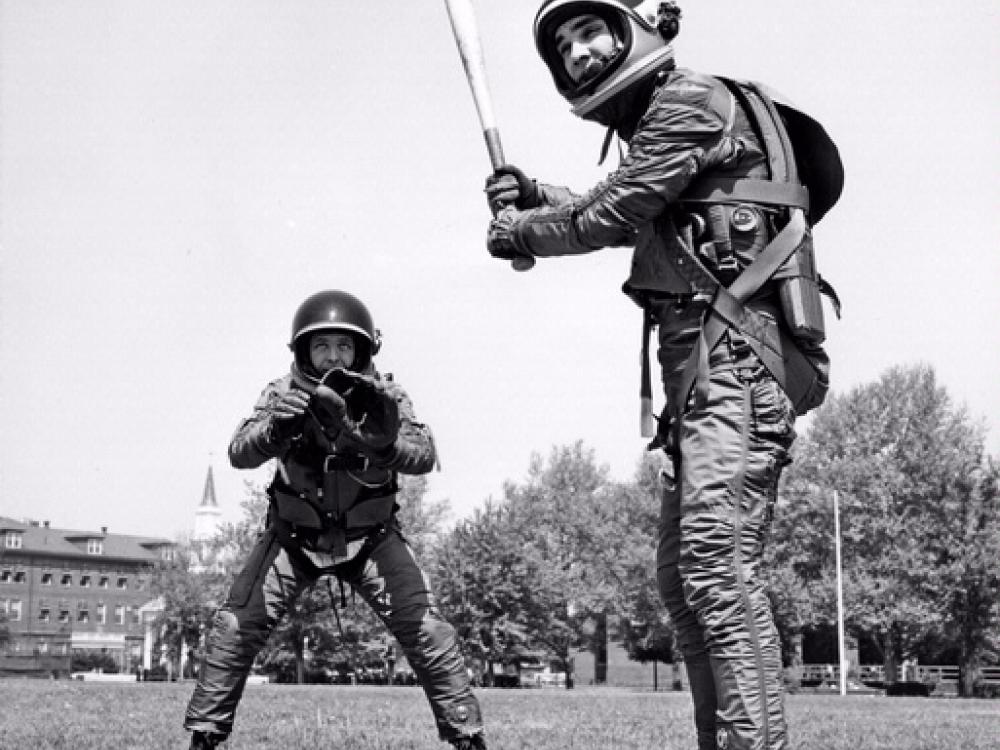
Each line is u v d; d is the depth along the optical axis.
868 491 37.56
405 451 4.49
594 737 7.79
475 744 4.73
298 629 39.84
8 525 129.75
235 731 7.76
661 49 3.45
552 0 3.47
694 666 3.61
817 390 3.47
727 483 3.19
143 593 136.50
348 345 4.59
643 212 3.31
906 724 10.33
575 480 54.50
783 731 3.11
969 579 35.75
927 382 38.50
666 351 3.45
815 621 37.66
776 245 3.29
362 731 7.89
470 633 44.38
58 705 11.36
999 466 37.00
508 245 3.65
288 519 4.70
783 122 3.48
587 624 60.16
